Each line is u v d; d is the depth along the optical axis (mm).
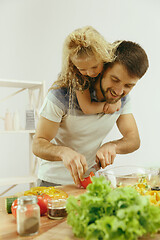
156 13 2906
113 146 1373
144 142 2910
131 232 629
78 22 3074
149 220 674
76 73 1133
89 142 1500
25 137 3109
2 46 3236
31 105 2777
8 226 854
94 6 3025
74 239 740
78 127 1420
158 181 1186
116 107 1383
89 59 974
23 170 3125
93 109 1336
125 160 2889
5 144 3186
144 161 2910
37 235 776
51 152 1240
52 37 3129
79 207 731
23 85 2650
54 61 3111
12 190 3102
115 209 694
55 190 1128
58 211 908
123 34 2945
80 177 1151
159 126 2955
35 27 3195
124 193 723
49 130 1342
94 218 704
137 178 1076
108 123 1479
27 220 770
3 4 3254
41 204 936
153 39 2926
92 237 661
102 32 3023
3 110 3182
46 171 1592
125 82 1053
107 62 1034
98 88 1201
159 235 734
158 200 931
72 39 988
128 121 1573
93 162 1571
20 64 3234
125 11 2938
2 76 3236
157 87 2951
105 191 749
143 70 1044
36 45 3195
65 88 1300
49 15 3145
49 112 1313
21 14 3236
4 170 3189
